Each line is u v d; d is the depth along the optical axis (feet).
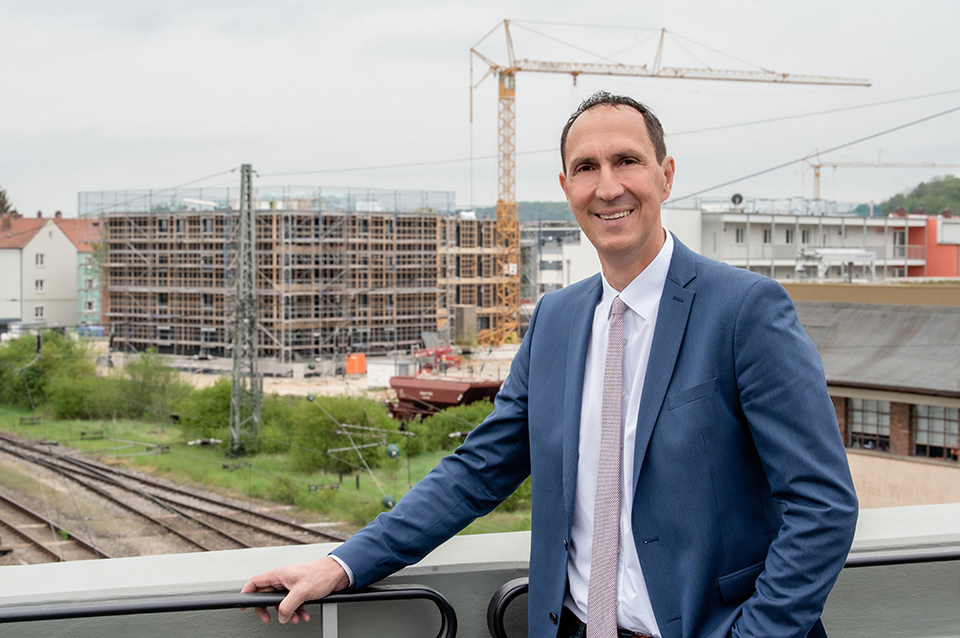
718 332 5.08
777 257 155.63
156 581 5.66
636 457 5.16
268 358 208.64
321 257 215.51
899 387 47.26
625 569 5.29
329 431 87.86
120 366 202.18
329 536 62.39
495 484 6.08
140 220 225.35
